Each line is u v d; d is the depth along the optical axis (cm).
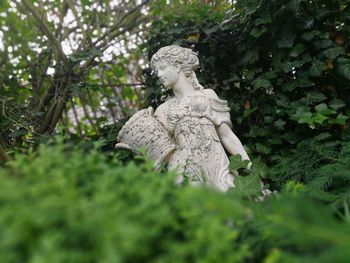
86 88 327
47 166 85
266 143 268
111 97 366
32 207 69
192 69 226
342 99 269
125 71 401
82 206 69
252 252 88
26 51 337
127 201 79
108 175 87
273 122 269
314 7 268
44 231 66
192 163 194
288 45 262
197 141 199
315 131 257
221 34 308
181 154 198
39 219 65
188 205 79
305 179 206
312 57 268
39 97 316
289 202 78
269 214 88
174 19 326
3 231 64
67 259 60
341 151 212
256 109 281
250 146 268
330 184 166
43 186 75
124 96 392
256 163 198
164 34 318
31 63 322
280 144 268
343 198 122
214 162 195
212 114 208
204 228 73
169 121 207
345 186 169
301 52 260
